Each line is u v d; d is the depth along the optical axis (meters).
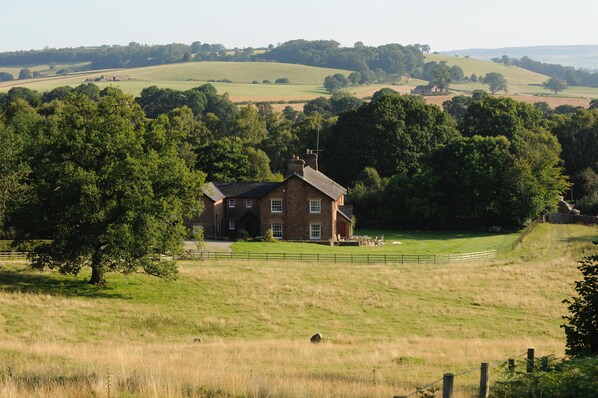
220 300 55.59
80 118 57.31
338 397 22.34
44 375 24.58
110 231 53.09
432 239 102.56
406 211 114.75
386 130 125.88
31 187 57.69
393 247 92.00
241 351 37.78
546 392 18.83
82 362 30.38
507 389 20.48
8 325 44.91
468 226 116.06
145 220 54.22
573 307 26.61
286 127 160.88
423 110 129.12
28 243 62.41
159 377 22.66
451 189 115.31
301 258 76.38
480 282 63.94
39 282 57.16
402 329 49.09
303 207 95.69
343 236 99.88
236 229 100.75
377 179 119.88
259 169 125.12
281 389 21.97
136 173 54.22
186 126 158.50
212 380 23.42
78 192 53.44
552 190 113.75
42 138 56.53
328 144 135.38
